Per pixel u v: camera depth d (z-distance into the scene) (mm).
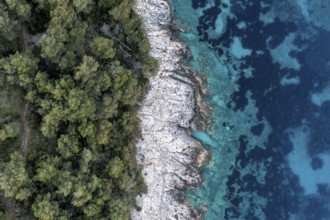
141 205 63156
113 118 60406
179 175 65750
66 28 53781
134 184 61875
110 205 56406
